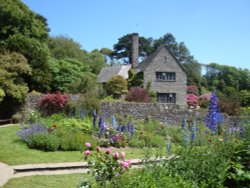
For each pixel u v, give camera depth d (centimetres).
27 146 1119
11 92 1728
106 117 1772
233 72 5884
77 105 1780
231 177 451
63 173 839
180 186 453
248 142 505
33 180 756
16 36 2322
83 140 1150
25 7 2748
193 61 5803
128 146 1293
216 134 1006
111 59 6281
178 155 566
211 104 1094
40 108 1800
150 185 445
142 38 6134
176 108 2111
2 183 712
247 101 3734
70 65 2672
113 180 498
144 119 1995
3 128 1439
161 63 3125
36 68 2219
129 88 2978
